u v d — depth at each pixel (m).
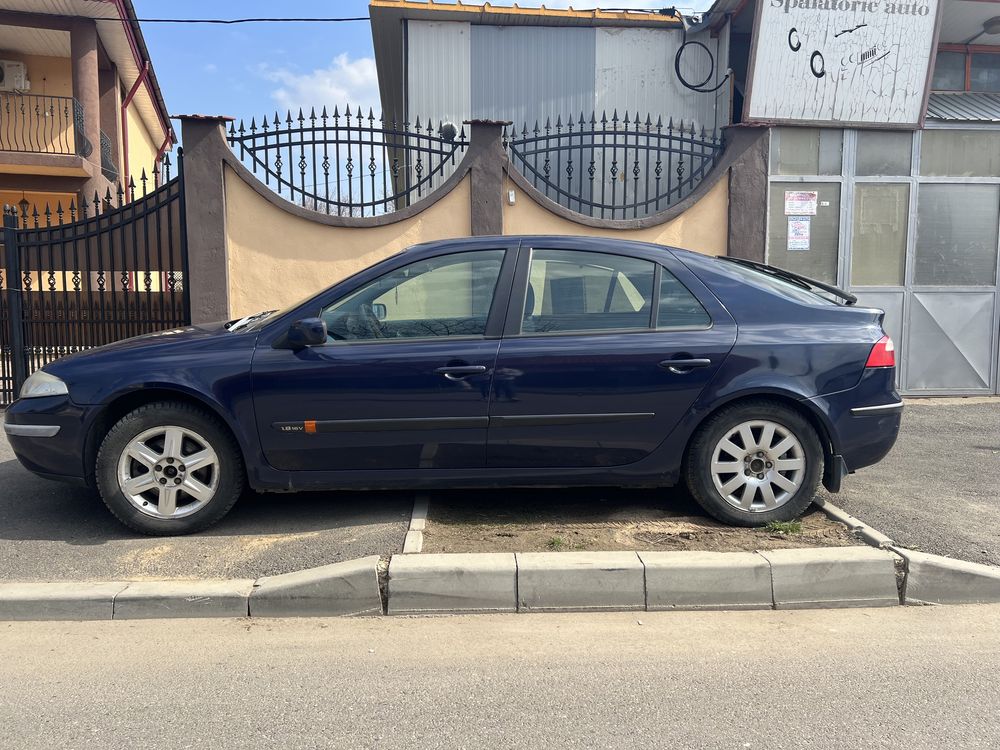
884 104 8.40
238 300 7.58
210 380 4.01
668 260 4.32
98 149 13.53
